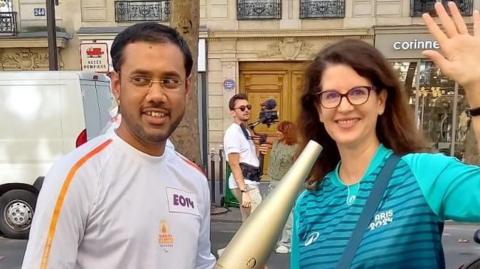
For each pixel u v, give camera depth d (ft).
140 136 5.19
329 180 5.38
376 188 4.78
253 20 41.37
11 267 18.76
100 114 23.88
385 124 5.18
